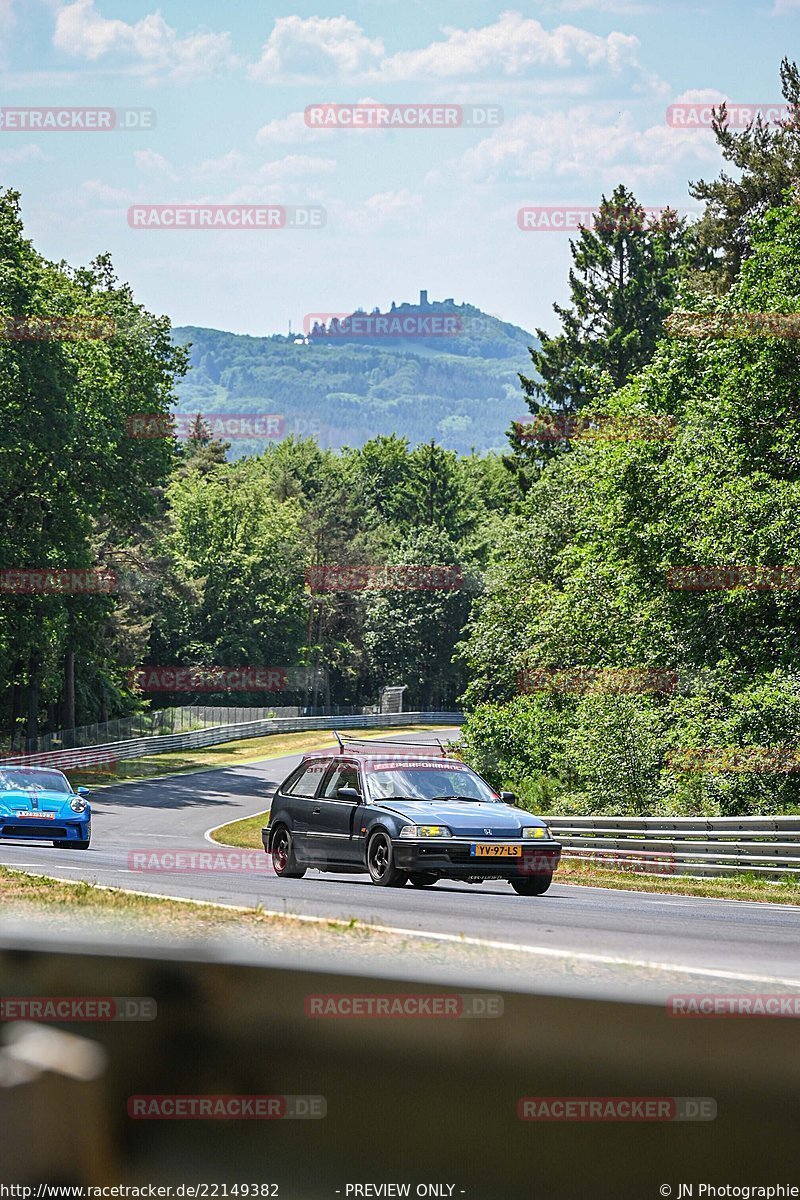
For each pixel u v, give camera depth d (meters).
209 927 11.52
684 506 89.56
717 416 91.56
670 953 9.87
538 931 17.83
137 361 160.38
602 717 87.12
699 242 179.12
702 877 57.50
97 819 121.44
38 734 191.62
